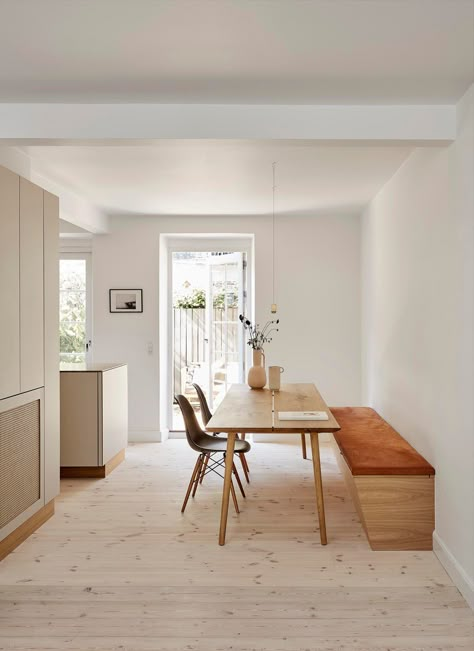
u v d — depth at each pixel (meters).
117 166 4.07
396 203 4.27
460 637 2.36
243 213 5.95
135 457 5.50
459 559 2.79
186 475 4.86
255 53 2.34
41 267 3.58
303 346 6.16
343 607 2.60
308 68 2.48
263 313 6.16
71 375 4.71
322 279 6.13
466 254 2.72
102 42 2.24
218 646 2.29
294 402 4.20
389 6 1.97
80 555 3.19
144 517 3.81
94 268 6.17
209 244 6.50
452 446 2.91
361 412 5.13
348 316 6.12
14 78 2.59
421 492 3.25
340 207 5.69
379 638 2.34
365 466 3.26
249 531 3.54
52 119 2.92
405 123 2.93
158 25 2.10
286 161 3.95
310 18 2.05
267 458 5.41
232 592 2.75
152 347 6.16
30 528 3.50
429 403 3.37
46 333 3.65
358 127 2.94
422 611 2.56
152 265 6.13
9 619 2.51
